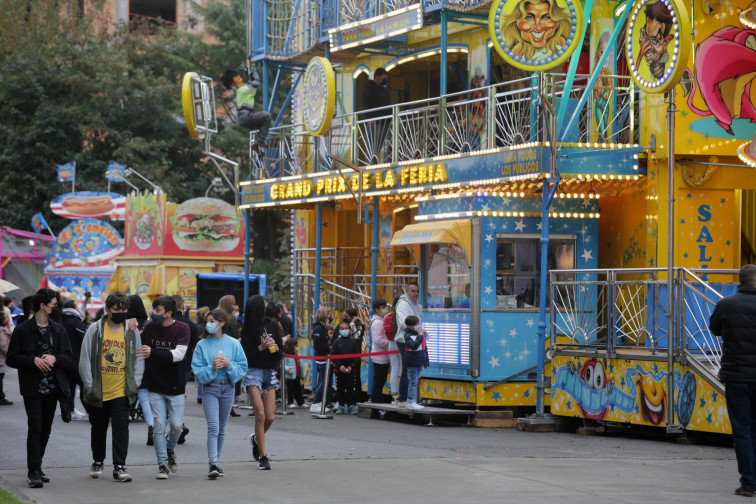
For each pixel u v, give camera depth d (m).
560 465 13.70
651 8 16.58
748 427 11.56
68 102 54.84
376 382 21.55
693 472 13.13
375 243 23.12
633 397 17.08
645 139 19.67
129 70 57.66
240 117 26.84
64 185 52.75
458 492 11.63
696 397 15.98
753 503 11.02
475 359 19.48
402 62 25.92
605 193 20.47
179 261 34.00
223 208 34.59
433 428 19.19
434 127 22.38
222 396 12.87
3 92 54.31
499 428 19.23
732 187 19.50
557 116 18.88
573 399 18.27
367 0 24.61
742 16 19.00
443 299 20.59
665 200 19.28
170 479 12.62
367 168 22.98
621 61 21.36
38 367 12.07
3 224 52.78
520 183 19.52
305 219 28.53
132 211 36.06
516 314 19.70
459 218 19.89
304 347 26.61
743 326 11.63
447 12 21.84
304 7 26.50
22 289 42.50
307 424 19.84
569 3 18.39
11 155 53.66
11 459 14.35
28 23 57.00
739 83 19.25
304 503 10.98
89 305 38.81
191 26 63.19
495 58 24.12
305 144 25.97
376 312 21.58
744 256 21.11
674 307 16.53
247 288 27.39
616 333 17.77
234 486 12.07
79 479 12.60
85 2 64.12
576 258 20.02
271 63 27.52
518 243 19.83
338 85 28.16
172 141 56.12
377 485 12.11
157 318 12.99
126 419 12.57
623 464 13.84
